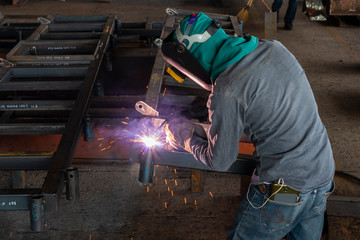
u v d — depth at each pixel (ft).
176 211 10.53
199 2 32.09
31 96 13.29
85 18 16.11
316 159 5.71
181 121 6.48
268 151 5.72
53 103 9.95
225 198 11.02
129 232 9.85
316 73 19.40
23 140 13.28
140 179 7.44
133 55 13.07
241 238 6.43
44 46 13.06
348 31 25.73
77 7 30.35
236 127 5.37
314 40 24.09
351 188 11.39
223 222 10.18
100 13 28.96
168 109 10.12
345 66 20.30
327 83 18.34
